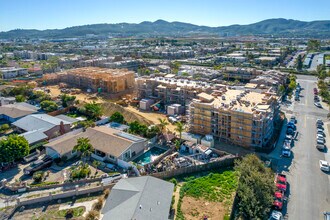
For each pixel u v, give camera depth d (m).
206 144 110.38
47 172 90.69
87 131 112.44
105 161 98.69
